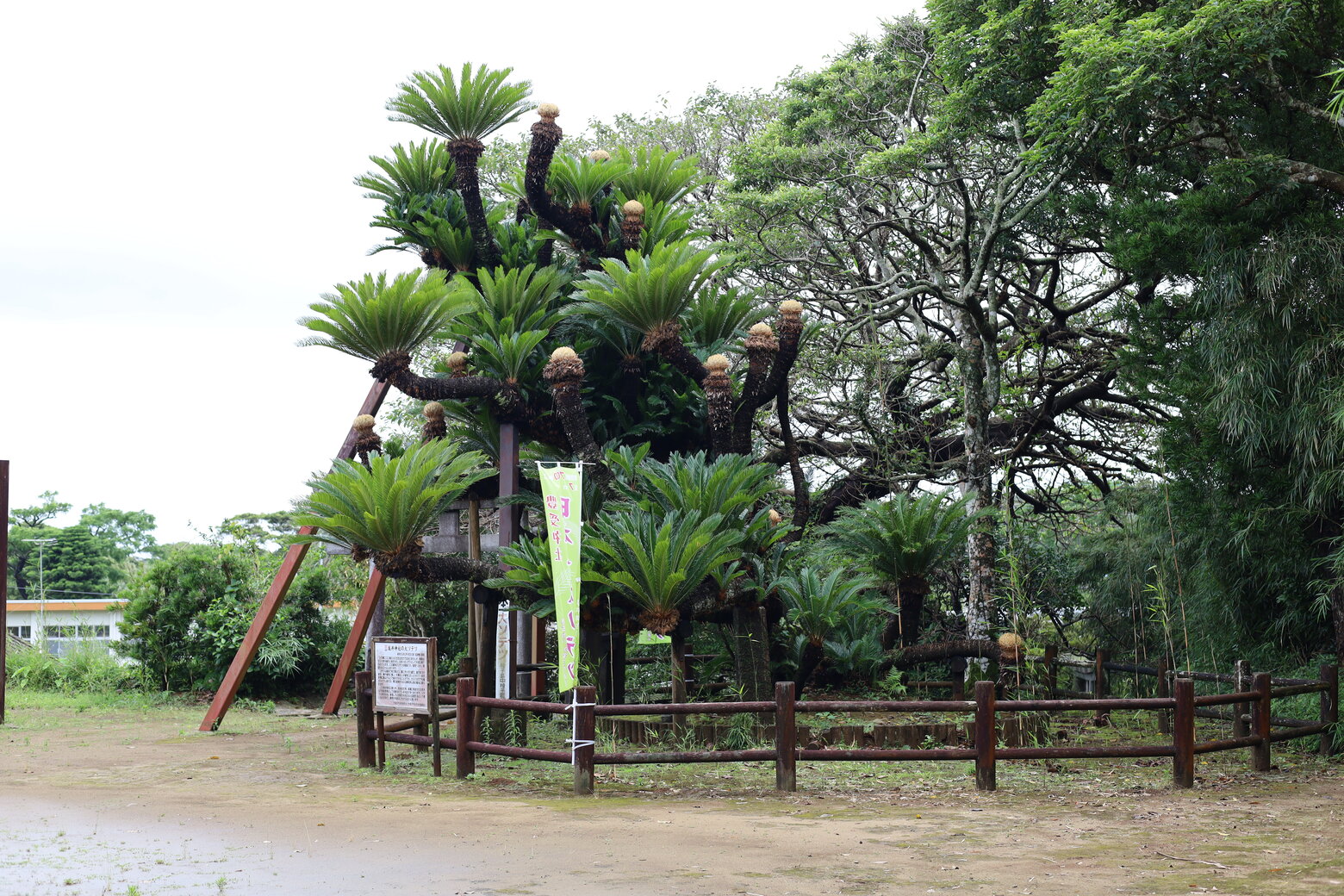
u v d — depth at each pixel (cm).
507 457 1185
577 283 1143
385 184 1309
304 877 518
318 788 827
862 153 1616
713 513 1035
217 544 1889
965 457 1600
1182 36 975
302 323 1052
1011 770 908
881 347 1728
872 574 1262
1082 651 1695
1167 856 576
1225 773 892
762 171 1631
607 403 1259
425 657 905
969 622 1492
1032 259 1733
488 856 567
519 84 1227
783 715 790
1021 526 1661
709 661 1325
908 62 1631
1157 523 1320
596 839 611
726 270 1650
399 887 499
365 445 1180
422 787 834
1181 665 1336
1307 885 512
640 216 1237
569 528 859
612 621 1025
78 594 4769
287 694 1791
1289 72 1098
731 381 1252
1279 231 1030
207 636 1738
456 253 1266
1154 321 1160
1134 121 1121
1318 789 807
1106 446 1802
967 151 1572
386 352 1073
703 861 556
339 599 1925
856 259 1844
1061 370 1767
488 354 1168
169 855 570
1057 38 1182
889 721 1117
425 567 1028
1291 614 1099
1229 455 1068
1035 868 545
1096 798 766
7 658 1920
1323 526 1059
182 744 1173
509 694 1314
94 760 1027
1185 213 1080
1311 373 977
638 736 1093
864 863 552
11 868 536
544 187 1223
